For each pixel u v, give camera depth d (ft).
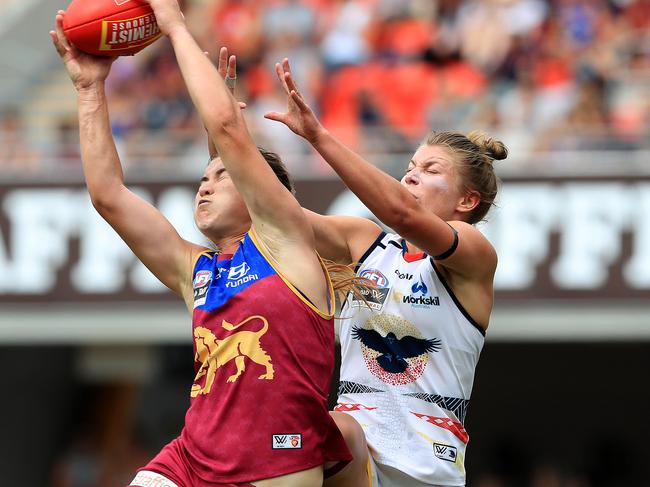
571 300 97.30
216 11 136.46
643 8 129.80
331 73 125.70
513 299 97.96
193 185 101.96
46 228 103.19
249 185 35.73
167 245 39.04
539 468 129.59
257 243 36.83
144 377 139.13
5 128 116.57
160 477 36.04
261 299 35.88
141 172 102.53
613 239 97.09
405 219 37.93
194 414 36.45
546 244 97.76
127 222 38.88
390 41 128.06
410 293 41.39
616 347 131.03
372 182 37.40
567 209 97.71
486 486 128.88
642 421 130.41
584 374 131.44
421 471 40.60
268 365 35.47
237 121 35.83
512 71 121.39
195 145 109.09
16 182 103.35
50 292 102.83
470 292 41.32
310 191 99.66
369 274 42.01
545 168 98.17
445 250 39.14
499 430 132.16
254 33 132.46
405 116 121.29
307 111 37.27
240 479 35.09
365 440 39.40
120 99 127.34
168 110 124.88
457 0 130.41
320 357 36.11
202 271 37.91
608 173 97.50
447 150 43.34
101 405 138.92
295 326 35.76
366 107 120.98
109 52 38.88
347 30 129.18
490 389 132.57
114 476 135.64
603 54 120.88
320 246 42.42
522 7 127.34
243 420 35.35
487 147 44.19
